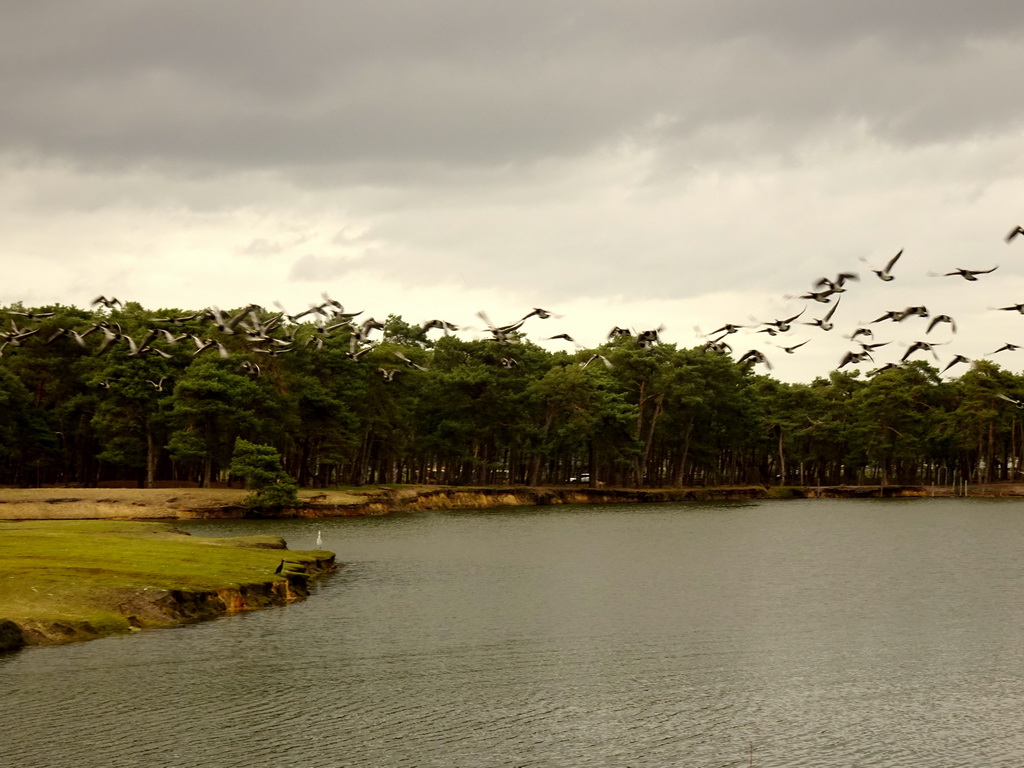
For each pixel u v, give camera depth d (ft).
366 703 127.54
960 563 261.03
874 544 304.50
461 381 479.41
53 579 171.01
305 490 391.86
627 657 152.87
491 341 492.54
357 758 110.01
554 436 515.91
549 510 440.04
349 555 260.01
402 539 301.43
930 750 116.06
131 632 155.84
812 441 605.31
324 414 410.31
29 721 116.67
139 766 105.50
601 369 531.09
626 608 190.49
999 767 111.14
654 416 538.47
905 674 146.72
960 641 166.81
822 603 199.21
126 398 375.04
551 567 244.42
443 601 192.85
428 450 497.87
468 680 139.13
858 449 593.83
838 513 431.02
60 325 398.62
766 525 368.27
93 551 200.85
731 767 110.22
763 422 583.17
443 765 108.68
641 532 336.90
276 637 157.79
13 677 131.64
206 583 179.22
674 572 239.50
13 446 384.06
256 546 234.79
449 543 293.64
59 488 384.47
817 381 642.63
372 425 454.40
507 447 532.73
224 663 142.10
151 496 353.92
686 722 124.36
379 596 196.34
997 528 359.25
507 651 154.71
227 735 115.03
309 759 109.29
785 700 133.28
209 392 362.12
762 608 193.06
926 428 583.58
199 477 457.68
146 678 133.59
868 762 112.27
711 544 301.43
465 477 547.90
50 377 413.18
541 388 493.36
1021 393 552.00
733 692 136.56
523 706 128.67
